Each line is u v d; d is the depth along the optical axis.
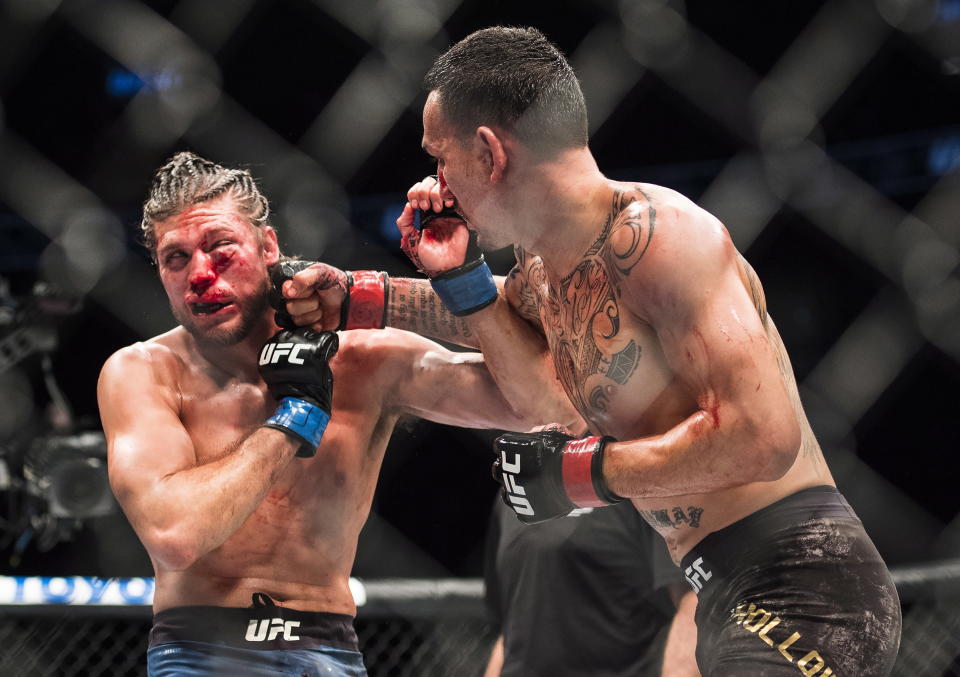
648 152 15.32
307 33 12.62
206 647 5.59
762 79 13.33
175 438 5.63
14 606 8.86
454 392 6.36
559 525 6.85
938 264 14.16
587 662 6.77
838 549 4.96
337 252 13.71
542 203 5.33
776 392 4.64
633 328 5.09
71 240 12.00
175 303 5.78
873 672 4.81
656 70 12.28
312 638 5.75
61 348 14.18
